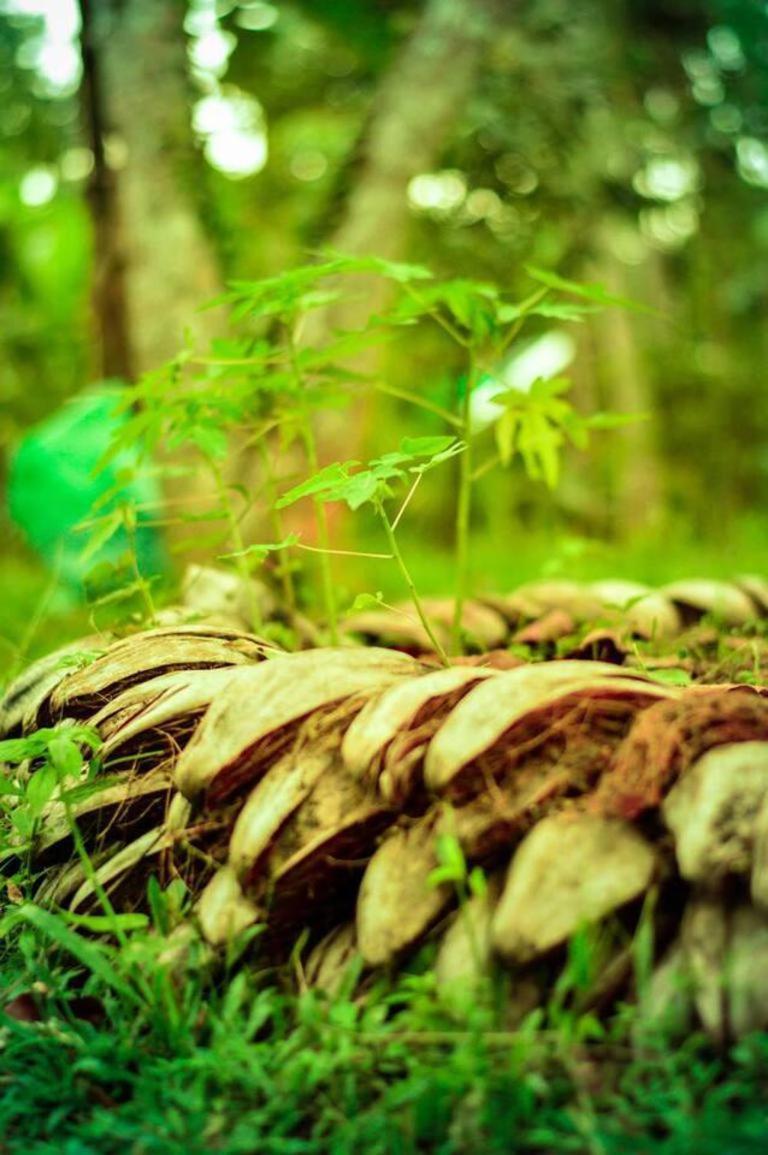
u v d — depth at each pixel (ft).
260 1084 3.46
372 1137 3.32
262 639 5.05
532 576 11.61
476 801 3.73
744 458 21.12
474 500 19.92
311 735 3.94
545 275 5.55
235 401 5.75
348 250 10.09
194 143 10.28
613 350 19.29
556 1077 3.45
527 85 12.69
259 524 8.84
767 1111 3.22
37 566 16.46
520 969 3.52
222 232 10.22
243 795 4.00
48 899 4.28
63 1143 3.51
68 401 7.16
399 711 3.85
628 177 14.61
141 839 4.22
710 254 20.07
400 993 3.64
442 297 5.65
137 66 10.19
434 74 10.63
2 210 20.48
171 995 3.78
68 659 4.86
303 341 9.59
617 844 3.58
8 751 4.17
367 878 3.79
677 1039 3.42
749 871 3.43
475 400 7.42
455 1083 3.32
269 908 3.84
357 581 9.86
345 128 16.11
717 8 17.10
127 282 9.77
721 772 3.54
